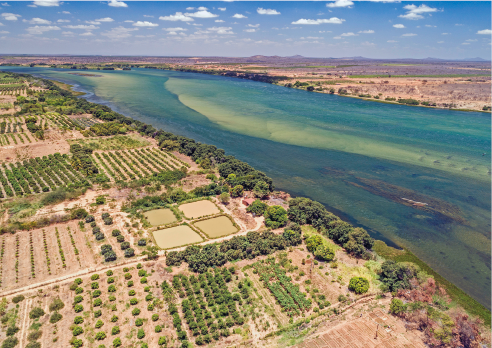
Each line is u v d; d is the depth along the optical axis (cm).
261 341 6750
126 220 10738
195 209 11650
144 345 6425
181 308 7431
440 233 10788
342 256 9412
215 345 6612
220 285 8144
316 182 14212
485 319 7462
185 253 9144
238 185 12531
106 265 8669
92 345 6481
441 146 18588
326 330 7038
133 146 17238
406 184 14100
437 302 7812
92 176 13588
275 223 10675
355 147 18400
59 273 8325
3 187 12500
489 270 9181
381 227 11062
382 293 8119
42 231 9944
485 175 14988
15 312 7162
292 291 7950
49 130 19362
